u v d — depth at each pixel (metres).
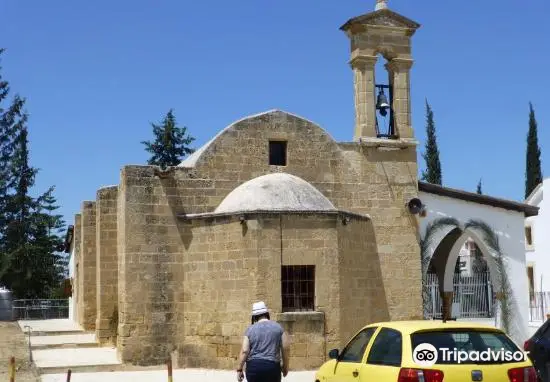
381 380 10.44
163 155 58.09
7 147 58.66
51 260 59.31
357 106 25.05
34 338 27.59
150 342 21.34
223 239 21.14
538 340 14.69
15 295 57.41
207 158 22.55
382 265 24.27
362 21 24.94
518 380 10.23
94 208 30.19
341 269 21.39
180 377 19.27
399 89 25.30
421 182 25.41
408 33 25.48
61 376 19.22
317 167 23.80
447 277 30.00
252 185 21.84
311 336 20.41
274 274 20.45
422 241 25.22
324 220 21.06
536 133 56.44
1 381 17.95
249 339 11.78
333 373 12.14
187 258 21.86
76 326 32.78
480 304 33.56
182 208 22.09
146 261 21.58
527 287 26.16
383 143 24.64
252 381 11.66
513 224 26.33
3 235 58.22
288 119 23.58
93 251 30.02
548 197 42.44
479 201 25.98
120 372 20.22
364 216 23.55
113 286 25.52
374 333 11.46
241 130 23.02
